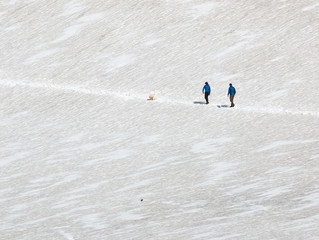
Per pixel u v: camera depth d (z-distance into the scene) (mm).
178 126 159625
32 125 171250
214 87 194500
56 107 184750
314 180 113562
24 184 130250
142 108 177625
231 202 108188
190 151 140250
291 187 111562
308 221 94062
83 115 175875
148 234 97188
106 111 177625
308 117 157125
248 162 128500
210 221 100125
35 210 115125
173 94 191250
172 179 124125
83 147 150625
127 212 109500
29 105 188625
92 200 117375
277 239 87938
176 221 102188
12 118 178750
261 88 189375
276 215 98875
